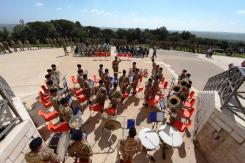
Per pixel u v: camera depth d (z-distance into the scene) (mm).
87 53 24844
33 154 4539
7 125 5828
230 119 6234
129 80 12000
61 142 5910
